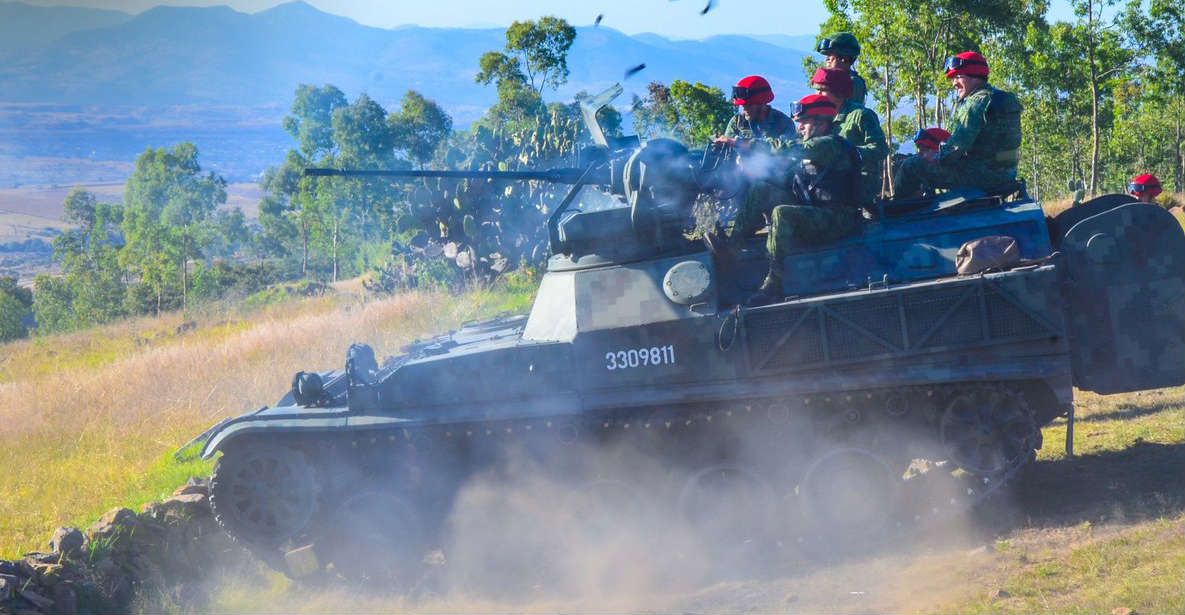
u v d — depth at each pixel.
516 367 14.91
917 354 14.26
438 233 42.75
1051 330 14.01
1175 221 14.62
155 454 24.53
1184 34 87.12
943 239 15.05
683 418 14.75
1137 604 10.95
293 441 15.21
